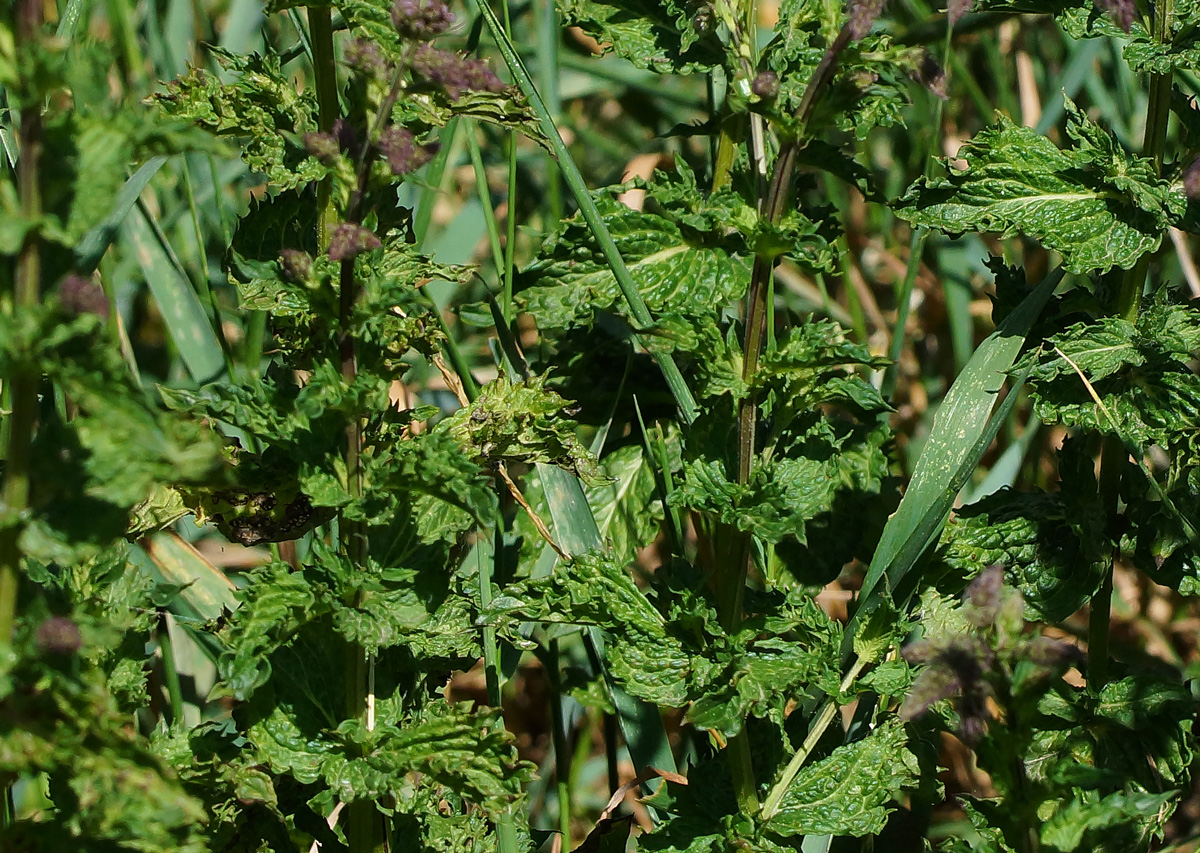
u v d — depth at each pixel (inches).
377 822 44.6
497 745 43.4
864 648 45.0
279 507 44.6
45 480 41.6
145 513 44.6
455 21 43.3
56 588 44.1
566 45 57.3
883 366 43.8
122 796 41.9
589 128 60.3
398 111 45.0
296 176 44.5
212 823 44.0
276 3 44.4
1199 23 44.9
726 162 46.8
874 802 44.9
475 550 47.9
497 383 44.7
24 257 41.3
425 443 43.0
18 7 41.2
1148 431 45.6
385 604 43.4
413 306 44.1
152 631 46.5
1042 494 46.7
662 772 46.5
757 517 43.8
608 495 47.8
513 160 47.4
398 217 45.1
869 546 47.6
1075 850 43.8
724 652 44.1
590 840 47.2
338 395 42.8
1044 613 46.3
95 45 41.4
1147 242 45.3
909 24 54.0
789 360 43.9
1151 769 46.1
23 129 41.3
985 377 46.3
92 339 41.5
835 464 46.9
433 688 45.5
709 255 46.3
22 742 41.8
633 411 48.2
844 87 43.4
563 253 46.6
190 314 49.1
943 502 45.3
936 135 49.1
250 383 43.3
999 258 47.2
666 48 46.1
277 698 43.9
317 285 43.0
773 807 45.0
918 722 45.3
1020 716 42.8
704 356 44.3
